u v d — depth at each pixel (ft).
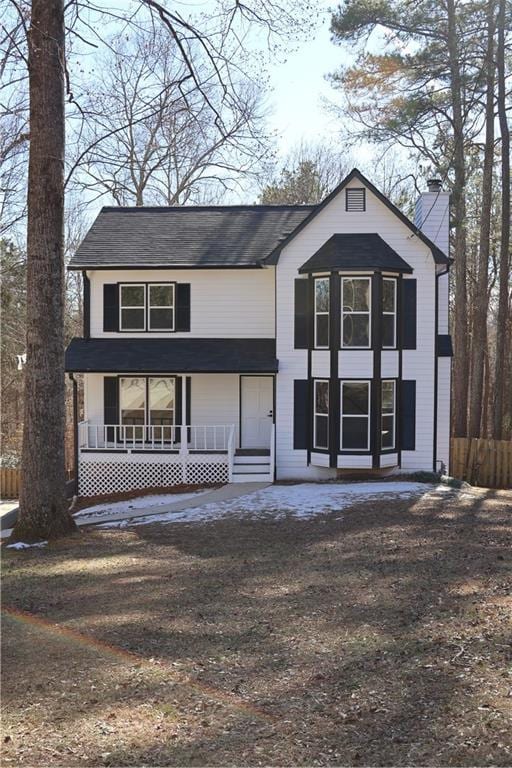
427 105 79.56
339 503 54.80
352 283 65.10
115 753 17.35
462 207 80.79
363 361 65.00
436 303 67.31
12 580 35.14
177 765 16.70
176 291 71.97
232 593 31.40
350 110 85.10
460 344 92.32
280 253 67.72
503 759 16.44
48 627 27.35
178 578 34.37
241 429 72.13
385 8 77.20
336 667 22.50
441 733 17.81
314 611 28.35
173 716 19.33
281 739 17.88
